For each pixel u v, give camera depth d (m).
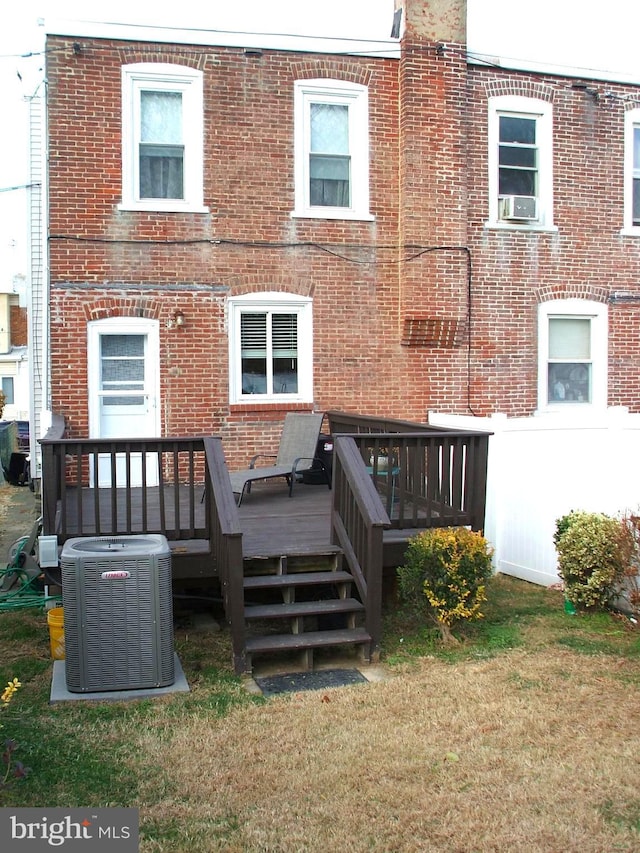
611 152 13.54
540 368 13.22
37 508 13.23
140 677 6.16
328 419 12.33
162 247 11.70
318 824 4.28
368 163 12.38
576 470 8.62
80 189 11.41
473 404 12.88
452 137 12.45
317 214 12.21
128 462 7.61
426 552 7.03
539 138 13.24
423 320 12.40
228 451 12.00
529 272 13.12
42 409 12.91
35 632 7.68
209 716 5.69
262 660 6.95
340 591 7.52
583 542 7.66
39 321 12.81
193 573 7.67
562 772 4.79
